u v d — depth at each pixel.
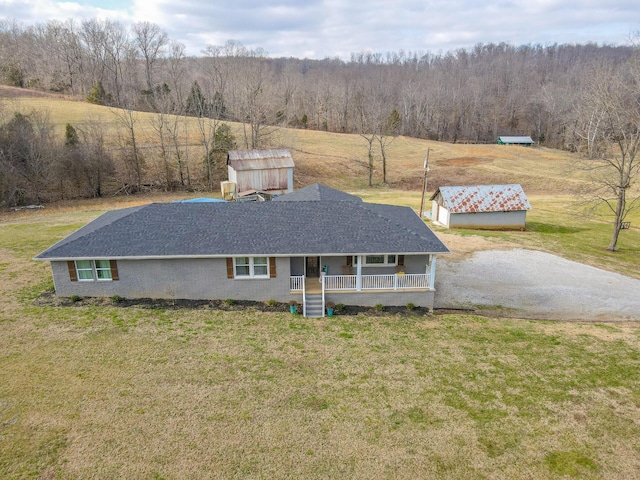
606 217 46.97
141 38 96.94
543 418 14.92
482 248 33.69
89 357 17.84
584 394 16.20
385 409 15.27
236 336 19.77
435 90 109.00
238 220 23.66
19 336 19.23
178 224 23.34
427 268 23.38
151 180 56.97
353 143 82.50
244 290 22.75
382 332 20.55
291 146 72.69
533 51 191.12
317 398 15.75
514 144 97.88
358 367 17.70
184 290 22.70
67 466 12.54
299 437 13.88
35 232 34.69
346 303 22.77
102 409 14.88
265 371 17.25
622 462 13.07
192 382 16.44
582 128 74.19
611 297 25.06
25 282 24.80
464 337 20.25
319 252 21.59
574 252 33.56
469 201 39.97
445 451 13.42
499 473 12.65
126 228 22.98
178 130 71.44
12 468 12.41
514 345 19.61
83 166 51.12
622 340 20.16
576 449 13.58
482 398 15.93
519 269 29.27
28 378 16.39
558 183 62.78
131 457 12.91
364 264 23.95
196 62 142.50
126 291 22.70
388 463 12.93
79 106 77.94
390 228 23.27
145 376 16.72
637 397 16.06
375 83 115.31
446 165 72.44
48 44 101.69
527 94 113.62
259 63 94.31
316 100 107.50
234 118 83.06
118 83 94.62
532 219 45.09
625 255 33.50
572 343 19.84
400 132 103.69
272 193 50.03
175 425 14.23
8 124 49.59
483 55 176.88
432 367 17.81
